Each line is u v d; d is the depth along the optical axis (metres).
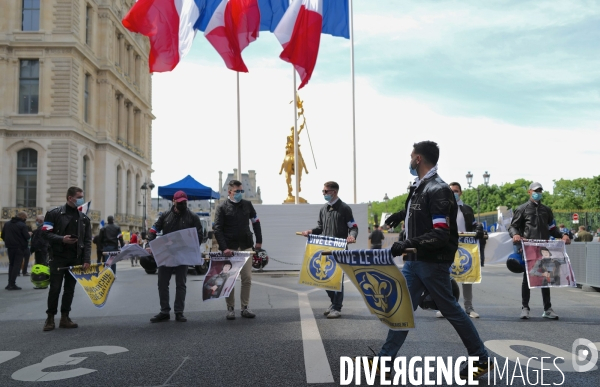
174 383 4.46
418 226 4.61
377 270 4.39
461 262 8.02
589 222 35.81
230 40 13.73
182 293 7.85
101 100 55.62
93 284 7.68
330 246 7.94
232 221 8.16
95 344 6.20
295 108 19.69
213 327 7.12
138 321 7.90
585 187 87.00
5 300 11.42
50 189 47.34
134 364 5.16
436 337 6.21
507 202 105.31
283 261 18.50
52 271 7.37
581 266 12.48
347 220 8.20
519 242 7.90
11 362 5.38
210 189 23.17
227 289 7.73
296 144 19.66
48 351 5.89
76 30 49.09
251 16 13.85
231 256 7.94
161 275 7.85
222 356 5.38
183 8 13.32
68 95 48.12
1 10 47.94
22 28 48.47
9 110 47.53
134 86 65.94
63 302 7.49
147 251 8.20
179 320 7.76
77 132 48.88
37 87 48.47
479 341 4.47
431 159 4.72
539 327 6.93
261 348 5.69
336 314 7.71
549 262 7.68
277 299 10.21
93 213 51.22
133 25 13.03
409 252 4.29
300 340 6.05
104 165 54.75
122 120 61.84
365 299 4.48
